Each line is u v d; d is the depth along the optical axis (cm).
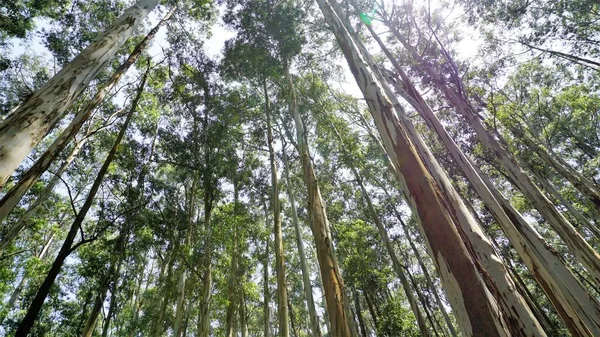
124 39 515
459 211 225
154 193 1065
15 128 299
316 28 1184
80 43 1166
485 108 1124
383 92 330
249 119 1327
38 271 1217
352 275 1146
